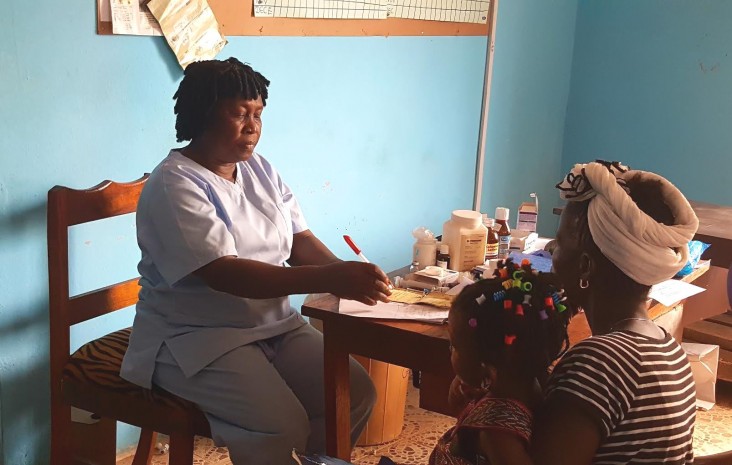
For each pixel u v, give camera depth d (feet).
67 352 6.46
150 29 7.27
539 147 13.41
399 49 10.11
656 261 4.02
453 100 11.30
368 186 10.21
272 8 8.33
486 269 6.84
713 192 12.47
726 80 12.04
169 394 6.16
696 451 8.61
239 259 5.87
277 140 8.79
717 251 8.62
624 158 13.32
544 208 13.92
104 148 7.17
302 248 7.13
